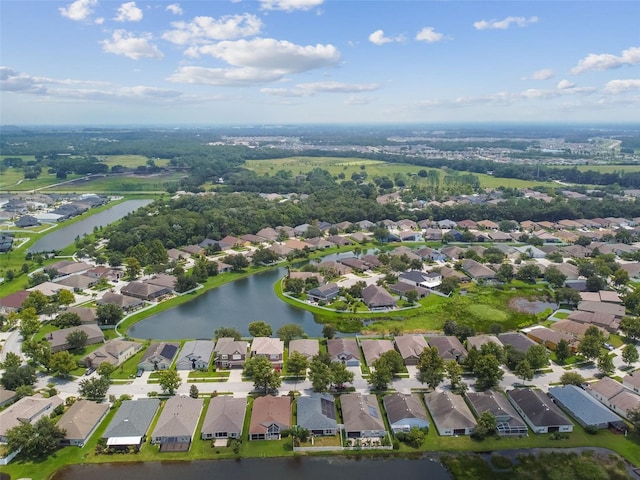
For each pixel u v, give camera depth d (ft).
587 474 336.90
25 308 596.70
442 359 462.19
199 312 634.02
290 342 516.32
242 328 583.58
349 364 484.33
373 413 393.50
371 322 593.83
